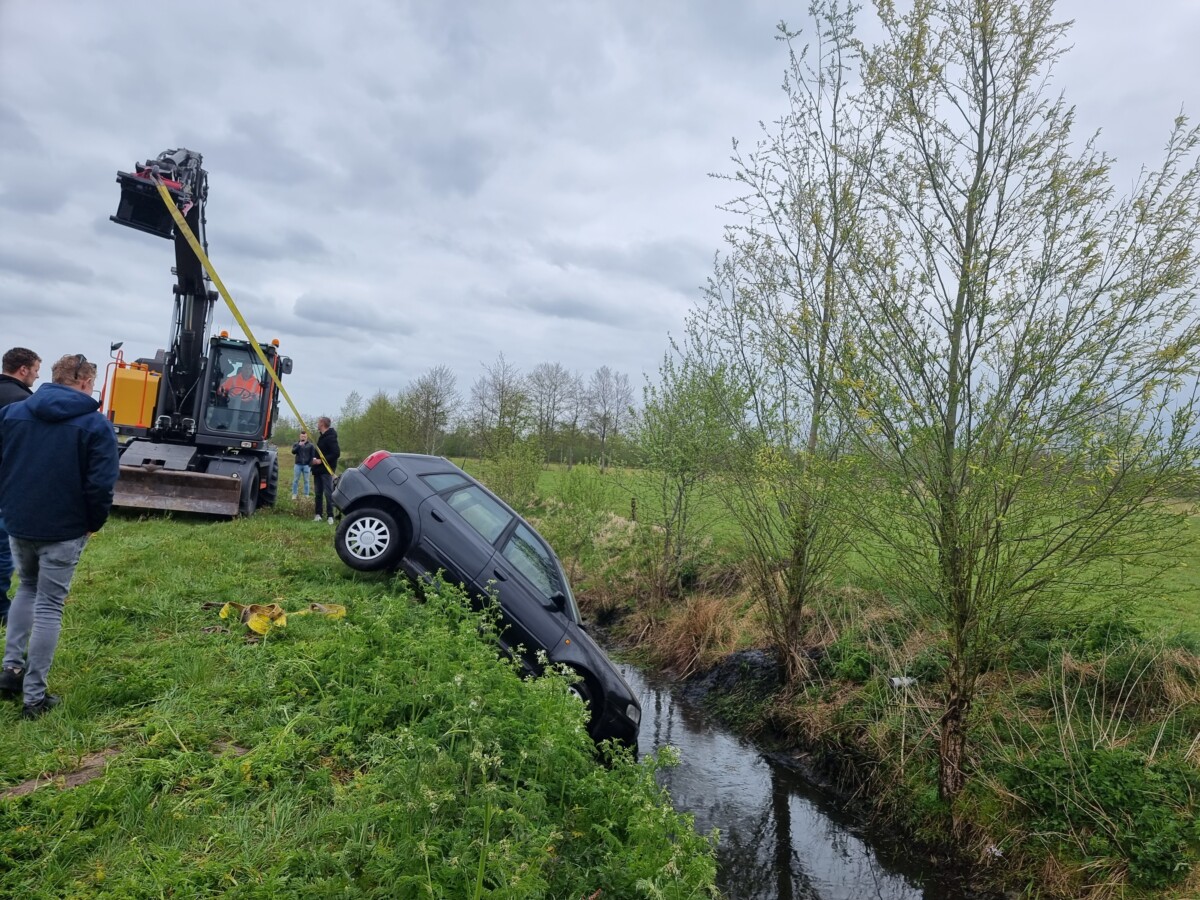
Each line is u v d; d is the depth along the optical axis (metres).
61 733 4.03
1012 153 5.95
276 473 15.85
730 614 11.37
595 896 3.57
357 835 3.43
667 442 12.48
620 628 13.33
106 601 6.31
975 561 5.97
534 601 7.37
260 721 4.48
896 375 6.22
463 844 3.25
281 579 7.81
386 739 4.32
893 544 6.46
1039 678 7.13
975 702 7.05
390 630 5.54
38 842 3.04
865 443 6.57
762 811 7.01
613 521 15.76
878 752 7.26
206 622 6.17
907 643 8.49
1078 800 5.75
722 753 8.33
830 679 8.70
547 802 4.11
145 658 5.26
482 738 4.00
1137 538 5.51
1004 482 5.63
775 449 8.51
